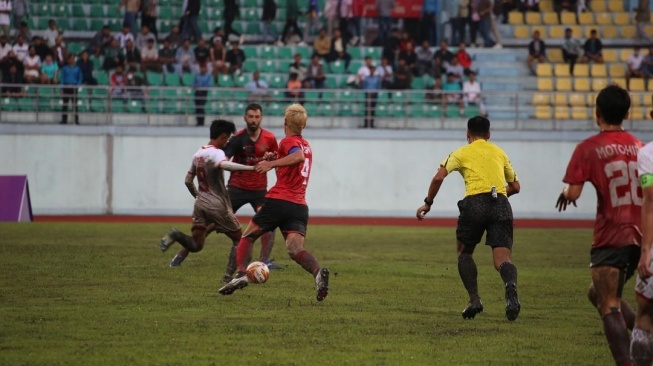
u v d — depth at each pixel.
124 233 38.72
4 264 26.59
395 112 57.09
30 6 61.72
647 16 64.88
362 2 61.62
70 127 52.69
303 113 19.53
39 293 21.09
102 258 28.50
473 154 18.47
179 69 56.88
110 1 62.56
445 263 29.12
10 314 18.27
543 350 15.60
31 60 55.00
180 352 14.91
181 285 22.73
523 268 28.83
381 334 16.83
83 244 33.25
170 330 16.81
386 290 22.73
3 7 57.66
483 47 62.12
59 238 35.78
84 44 59.69
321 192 54.38
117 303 19.80
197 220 24.22
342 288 22.98
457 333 17.08
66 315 18.22
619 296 13.49
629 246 13.22
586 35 64.69
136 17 58.44
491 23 62.41
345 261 29.44
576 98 59.19
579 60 61.03
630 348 12.95
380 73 57.72
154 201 53.47
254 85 55.91
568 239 40.34
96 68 57.44
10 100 54.84
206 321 17.83
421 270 27.05
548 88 60.06
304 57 60.19
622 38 64.44
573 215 55.06
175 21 62.62
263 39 62.31
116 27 62.16
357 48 60.97
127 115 55.03
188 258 29.02
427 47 58.44
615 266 13.32
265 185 26.81
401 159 54.69
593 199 55.19
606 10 66.31
